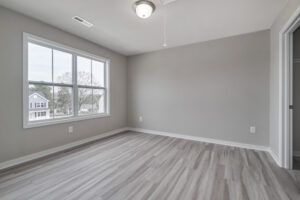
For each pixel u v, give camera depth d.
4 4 2.08
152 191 1.64
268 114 2.82
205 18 2.44
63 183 1.78
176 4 2.06
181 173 2.03
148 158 2.52
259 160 2.43
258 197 1.55
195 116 3.57
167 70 3.96
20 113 2.32
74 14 2.34
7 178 1.88
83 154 2.68
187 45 3.65
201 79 3.49
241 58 3.05
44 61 2.69
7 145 2.19
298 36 2.54
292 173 2.01
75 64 3.22
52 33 2.71
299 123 2.56
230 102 3.17
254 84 2.94
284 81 2.16
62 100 3.00
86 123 3.40
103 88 3.97
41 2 2.03
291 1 1.87
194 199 1.51
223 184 1.77
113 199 1.51
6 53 2.18
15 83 2.27
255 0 1.97
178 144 3.26
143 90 4.38
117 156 2.59
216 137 3.33
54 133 2.77
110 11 2.25
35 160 2.41
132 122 4.62
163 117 4.04
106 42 3.54
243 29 2.83
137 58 4.46
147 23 2.62
